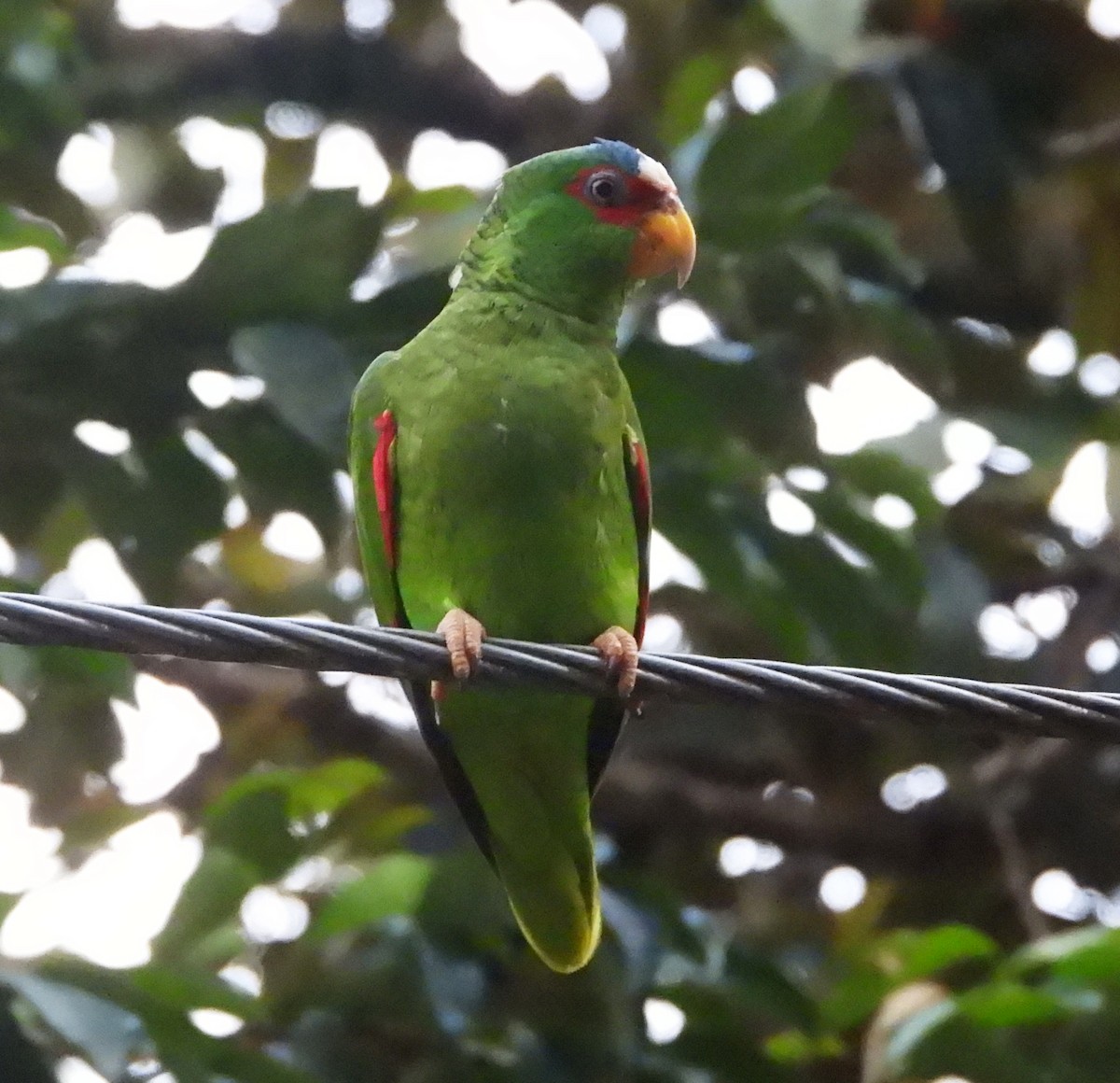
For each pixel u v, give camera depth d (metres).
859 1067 12.45
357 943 11.53
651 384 11.99
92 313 11.52
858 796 15.59
